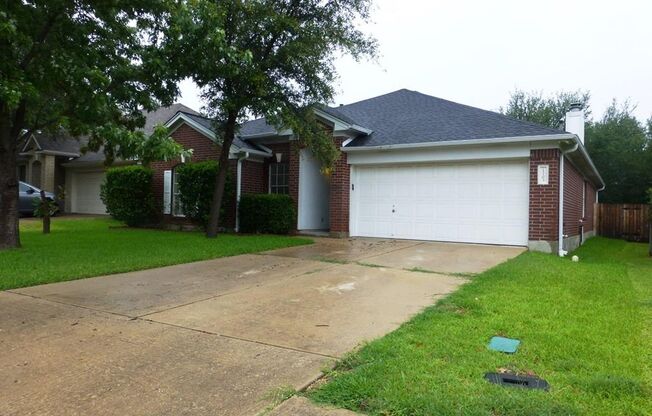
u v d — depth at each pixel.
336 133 13.23
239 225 14.42
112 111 9.77
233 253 9.77
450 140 11.67
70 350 3.96
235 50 9.65
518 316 4.89
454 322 4.67
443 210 12.25
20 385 3.26
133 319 4.93
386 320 4.87
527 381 3.22
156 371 3.50
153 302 5.67
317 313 5.18
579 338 4.20
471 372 3.34
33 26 8.69
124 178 15.93
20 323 4.75
